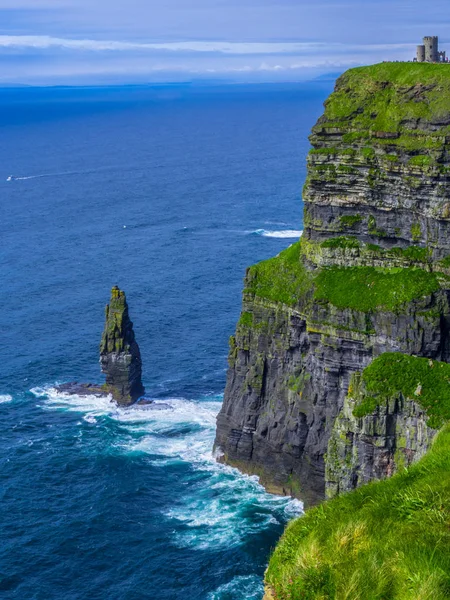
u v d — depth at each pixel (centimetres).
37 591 8381
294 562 4031
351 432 8675
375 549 3947
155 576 8594
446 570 3722
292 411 10181
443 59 11300
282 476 10338
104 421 12119
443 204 9388
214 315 16425
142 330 15612
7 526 9488
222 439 11050
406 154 9644
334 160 10200
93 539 9250
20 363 14188
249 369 10681
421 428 8312
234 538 9256
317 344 9869
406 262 9750
